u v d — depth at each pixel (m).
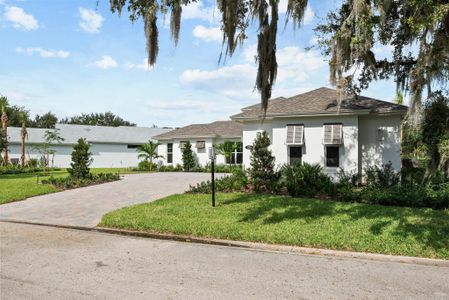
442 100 10.24
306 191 11.68
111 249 6.57
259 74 8.19
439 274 5.16
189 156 27.31
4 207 11.47
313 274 5.14
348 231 7.16
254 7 7.89
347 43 10.19
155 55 7.14
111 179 18.38
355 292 4.44
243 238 7.01
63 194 14.02
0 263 5.66
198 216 8.80
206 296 4.29
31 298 4.22
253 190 12.86
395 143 14.74
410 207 9.67
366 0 8.09
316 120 15.71
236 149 26.95
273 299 4.21
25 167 29.02
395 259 5.84
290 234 7.04
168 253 6.30
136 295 4.31
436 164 10.29
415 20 7.39
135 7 7.04
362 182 14.97
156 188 15.02
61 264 5.60
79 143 18.25
